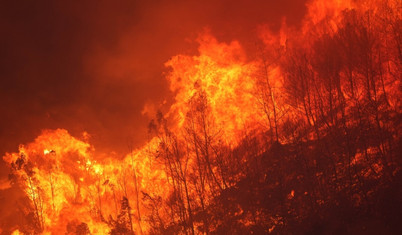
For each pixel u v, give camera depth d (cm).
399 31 2444
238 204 2673
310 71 2711
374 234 1927
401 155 2184
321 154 2550
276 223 2392
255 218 2498
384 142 2311
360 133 2467
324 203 2300
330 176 2406
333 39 2614
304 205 2380
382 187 2109
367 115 2430
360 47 2445
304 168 2562
